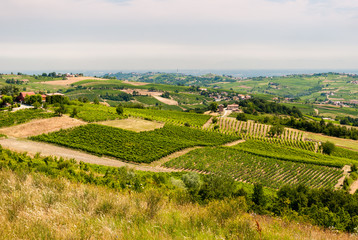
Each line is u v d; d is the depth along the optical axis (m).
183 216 8.70
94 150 60.22
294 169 72.19
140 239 6.30
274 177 66.31
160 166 61.16
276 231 8.60
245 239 7.23
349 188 62.78
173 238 6.71
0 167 14.08
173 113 143.12
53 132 70.75
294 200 30.45
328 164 78.19
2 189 9.30
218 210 9.72
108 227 6.71
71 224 6.71
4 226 6.26
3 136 61.81
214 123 129.62
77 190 9.98
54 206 8.14
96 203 8.68
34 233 6.04
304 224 11.77
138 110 141.00
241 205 12.23
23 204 7.79
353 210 29.27
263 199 31.52
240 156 76.62
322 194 33.97
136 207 9.02
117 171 32.31
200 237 6.93
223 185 34.62
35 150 53.94
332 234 10.56
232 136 102.88
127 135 78.75
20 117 78.00
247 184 57.31
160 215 8.49
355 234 11.03
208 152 76.00
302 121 146.38
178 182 37.44
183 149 76.31
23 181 10.78
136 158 60.97
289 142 112.06
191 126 117.19
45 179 11.22
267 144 99.62
